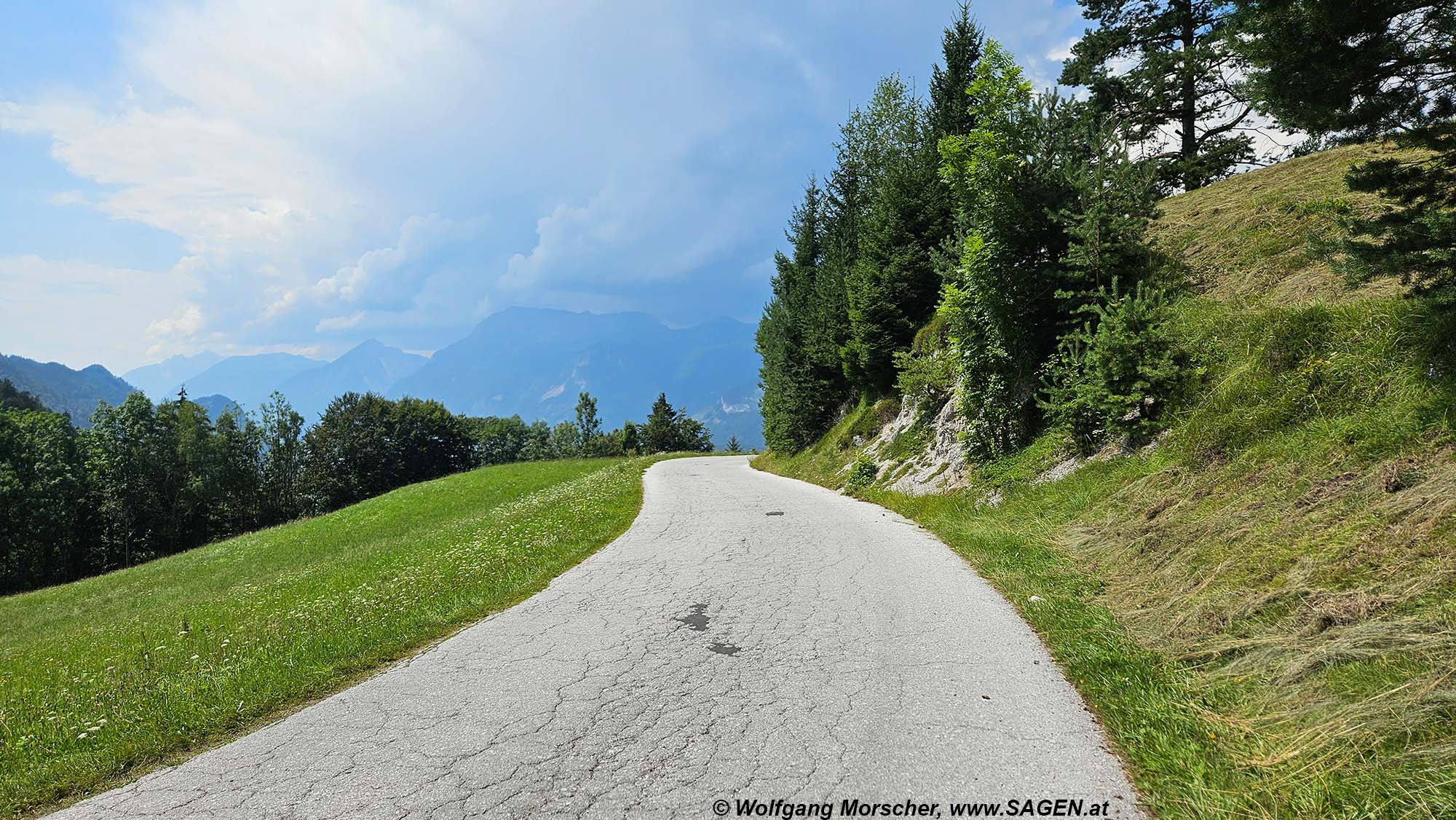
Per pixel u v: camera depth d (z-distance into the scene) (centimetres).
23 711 591
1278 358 781
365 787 372
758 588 795
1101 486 923
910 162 2691
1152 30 2189
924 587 758
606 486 2261
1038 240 1284
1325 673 382
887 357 2455
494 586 890
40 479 4747
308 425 7356
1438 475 493
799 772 362
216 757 428
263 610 1134
